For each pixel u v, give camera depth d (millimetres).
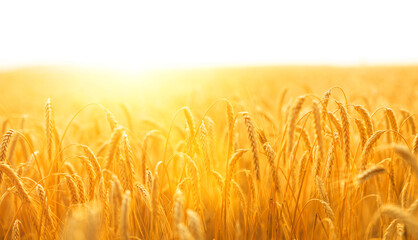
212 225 3588
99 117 6320
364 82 14695
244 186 4184
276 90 12898
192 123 2828
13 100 15398
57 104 13078
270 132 4223
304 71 36781
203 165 3020
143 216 3023
